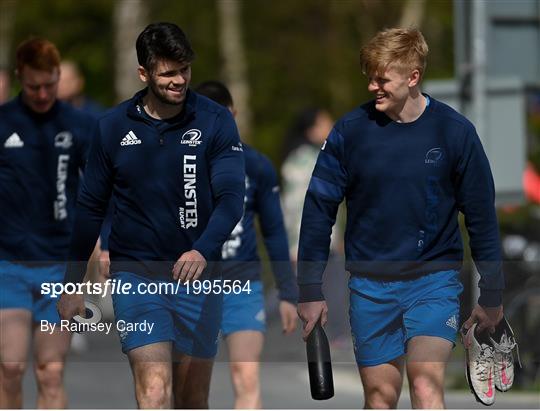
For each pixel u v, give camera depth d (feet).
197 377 82.64
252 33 365.20
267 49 364.79
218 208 75.61
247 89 334.03
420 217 75.20
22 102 91.86
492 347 78.18
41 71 90.33
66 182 92.32
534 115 172.04
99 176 77.36
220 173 76.33
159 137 76.28
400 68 73.61
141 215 76.95
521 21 127.95
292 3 362.53
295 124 159.12
